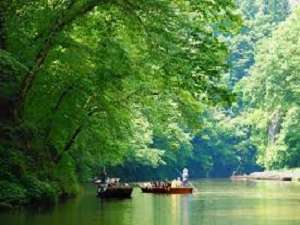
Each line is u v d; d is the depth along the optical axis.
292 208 37.09
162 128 50.19
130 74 36.16
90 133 44.25
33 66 33.47
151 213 33.78
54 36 33.41
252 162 137.12
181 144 114.62
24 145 37.44
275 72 105.69
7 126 35.09
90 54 34.97
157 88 40.19
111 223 27.77
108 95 40.66
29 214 30.56
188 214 33.25
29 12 34.06
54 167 42.09
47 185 37.84
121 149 50.50
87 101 40.78
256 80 111.75
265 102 110.44
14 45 34.03
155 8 30.19
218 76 30.02
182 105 38.81
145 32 31.03
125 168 101.81
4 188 34.31
